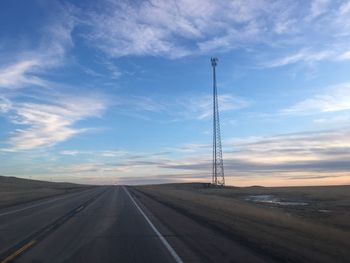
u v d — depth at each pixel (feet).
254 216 93.81
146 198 195.42
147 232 69.82
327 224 91.04
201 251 50.98
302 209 144.66
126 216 100.63
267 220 85.35
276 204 172.14
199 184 415.64
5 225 81.92
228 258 46.47
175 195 223.71
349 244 54.90
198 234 66.74
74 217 98.63
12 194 237.66
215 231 70.54
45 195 228.22
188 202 155.43
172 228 75.25
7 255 49.49
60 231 72.13
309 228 71.77
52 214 107.65
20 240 61.57
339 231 70.90
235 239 60.70
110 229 74.43
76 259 46.85
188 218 94.73
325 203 177.06
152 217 97.60
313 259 44.98
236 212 105.40
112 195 232.94
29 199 183.73
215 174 347.56
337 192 276.82
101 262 45.06
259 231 68.03
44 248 54.19
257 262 44.24
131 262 44.93
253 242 56.59
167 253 49.85
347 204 168.86
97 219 93.50
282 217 92.53
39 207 135.13
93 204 149.79
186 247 53.98
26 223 85.61
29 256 48.75
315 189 334.65
